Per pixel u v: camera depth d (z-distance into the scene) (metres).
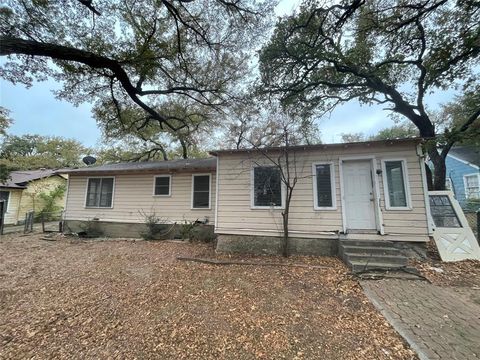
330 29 8.20
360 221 6.53
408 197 6.17
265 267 5.74
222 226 7.59
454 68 8.04
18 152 28.00
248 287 4.58
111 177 11.55
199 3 7.03
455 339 2.75
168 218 10.44
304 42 8.73
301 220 6.95
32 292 4.59
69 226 11.77
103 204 11.47
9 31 5.45
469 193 14.27
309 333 3.09
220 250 7.47
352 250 5.89
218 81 9.85
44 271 5.83
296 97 10.68
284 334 3.08
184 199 10.39
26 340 3.10
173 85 9.54
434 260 5.71
